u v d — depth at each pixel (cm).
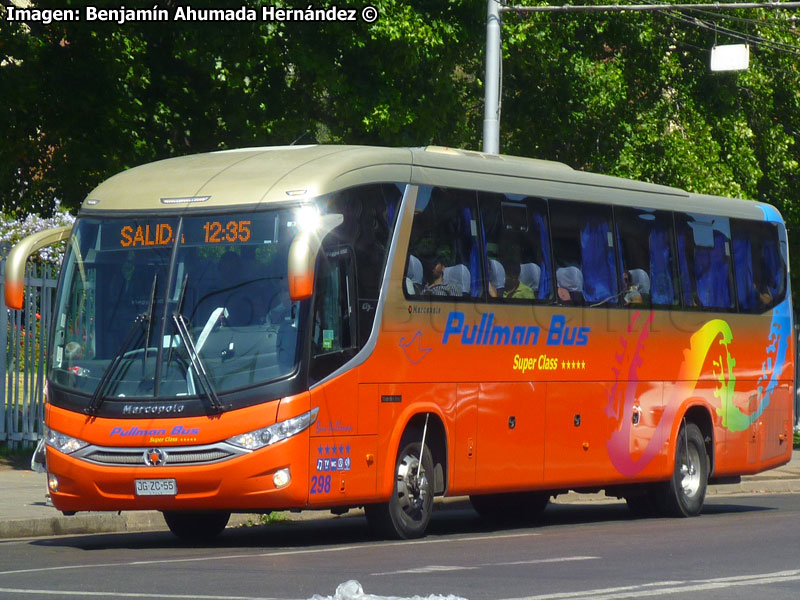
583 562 1585
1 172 3173
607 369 2319
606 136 4144
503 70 3984
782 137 4434
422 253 1967
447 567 1518
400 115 3022
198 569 1507
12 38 2912
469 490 2041
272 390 1734
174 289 1803
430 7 3075
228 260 1797
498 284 2100
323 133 3391
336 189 1830
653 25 4144
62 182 3175
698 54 4338
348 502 1817
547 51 3894
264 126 3102
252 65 2962
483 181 2103
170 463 1739
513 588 1323
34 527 2047
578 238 2284
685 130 4222
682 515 2498
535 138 4184
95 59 2991
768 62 4431
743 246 2697
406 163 1967
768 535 2006
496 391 2086
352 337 1833
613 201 2375
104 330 1822
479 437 2055
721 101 4334
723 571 1509
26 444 2995
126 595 1270
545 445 2184
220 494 1728
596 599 1244
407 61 3003
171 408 1747
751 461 2686
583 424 2264
